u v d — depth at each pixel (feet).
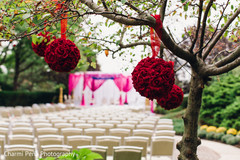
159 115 75.87
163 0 10.61
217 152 32.81
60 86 106.42
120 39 15.58
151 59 9.05
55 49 9.28
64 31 11.03
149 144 28.14
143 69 8.77
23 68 102.68
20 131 27.25
